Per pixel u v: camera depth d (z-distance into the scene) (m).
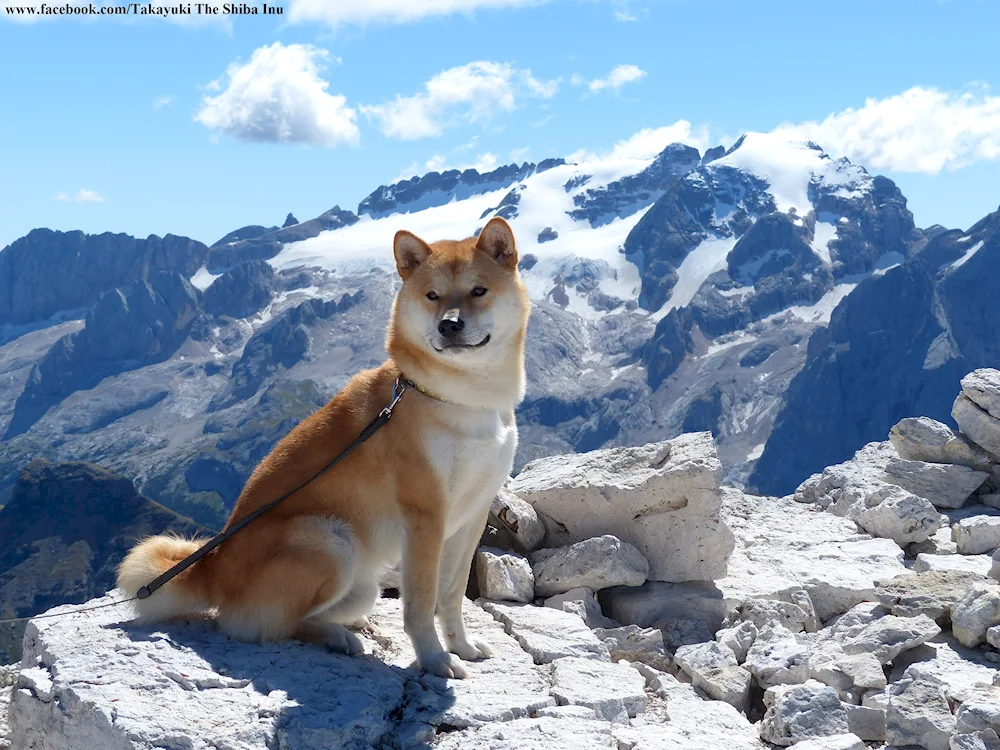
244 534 2.01
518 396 2.06
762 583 2.38
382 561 2.07
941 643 2.10
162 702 1.79
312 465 2.04
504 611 2.23
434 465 2.00
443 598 2.08
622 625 2.33
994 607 2.06
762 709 2.04
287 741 1.76
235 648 1.96
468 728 1.84
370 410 2.05
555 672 2.00
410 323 2.03
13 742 1.87
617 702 1.92
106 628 1.99
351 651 2.01
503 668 2.03
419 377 2.02
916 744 1.84
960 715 1.83
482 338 2.00
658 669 2.14
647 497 2.40
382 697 1.87
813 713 1.88
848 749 1.81
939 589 2.20
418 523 2.00
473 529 2.09
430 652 2.00
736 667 2.06
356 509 2.03
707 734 1.87
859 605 2.23
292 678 1.88
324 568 1.98
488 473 2.04
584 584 2.34
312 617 2.05
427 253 2.06
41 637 1.97
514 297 2.05
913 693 1.90
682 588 2.38
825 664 2.01
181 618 2.04
